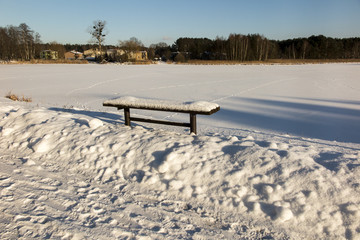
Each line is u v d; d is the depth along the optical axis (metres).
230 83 20.08
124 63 57.94
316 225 2.67
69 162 4.12
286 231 2.67
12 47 72.44
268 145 4.07
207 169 3.46
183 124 4.68
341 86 17.98
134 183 3.53
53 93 14.73
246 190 3.12
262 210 2.91
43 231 2.62
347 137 6.77
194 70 36.12
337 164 3.27
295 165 3.28
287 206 2.87
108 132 4.70
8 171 3.89
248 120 8.62
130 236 2.56
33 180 3.64
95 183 3.59
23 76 25.09
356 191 2.85
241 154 3.62
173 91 15.74
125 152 4.07
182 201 3.16
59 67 41.00
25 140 4.85
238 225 2.78
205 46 89.00
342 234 2.59
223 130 7.06
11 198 3.17
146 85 18.73
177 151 3.79
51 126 5.13
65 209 2.98
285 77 24.92
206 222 2.82
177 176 3.46
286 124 8.14
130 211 2.97
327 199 2.83
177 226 2.74
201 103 4.47
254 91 15.70
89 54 103.19
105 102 5.29
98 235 2.57
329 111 10.01
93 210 2.96
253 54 79.31
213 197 3.14
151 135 4.48
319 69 37.78
